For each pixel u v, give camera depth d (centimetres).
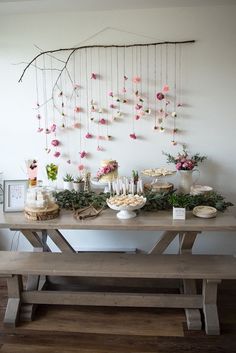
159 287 267
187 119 295
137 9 284
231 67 285
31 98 305
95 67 295
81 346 204
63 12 289
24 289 252
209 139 297
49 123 307
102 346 204
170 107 295
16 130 311
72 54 295
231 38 281
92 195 265
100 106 300
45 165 314
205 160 300
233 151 297
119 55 291
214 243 318
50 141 310
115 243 324
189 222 220
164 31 285
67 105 303
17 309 226
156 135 300
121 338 211
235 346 203
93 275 211
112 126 303
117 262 225
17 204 247
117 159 308
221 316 232
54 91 302
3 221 225
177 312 238
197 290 266
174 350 200
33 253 241
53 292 231
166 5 277
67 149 310
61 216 236
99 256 236
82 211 244
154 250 255
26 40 296
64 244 271
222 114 292
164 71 290
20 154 314
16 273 215
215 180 303
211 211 231
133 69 292
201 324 218
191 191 271
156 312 238
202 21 281
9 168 317
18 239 331
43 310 241
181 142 299
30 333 216
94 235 324
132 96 296
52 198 246
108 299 227
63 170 314
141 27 286
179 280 264
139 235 321
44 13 290
